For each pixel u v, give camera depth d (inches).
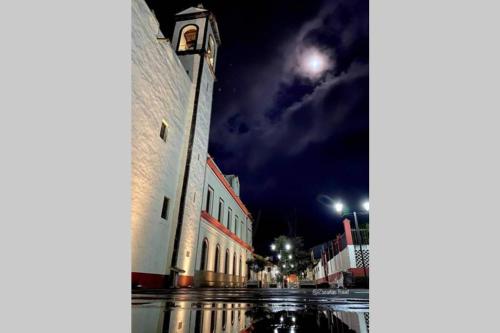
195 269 540.1
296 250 959.6
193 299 137.5
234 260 918.4
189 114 561.3
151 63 418.9
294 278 1236.5
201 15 671.8
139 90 384.2
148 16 413.4
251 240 1278.3
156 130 429.7
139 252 369.4
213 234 692.1
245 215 1183.6
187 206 504.7
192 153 532.4
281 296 171.3
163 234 442.6
